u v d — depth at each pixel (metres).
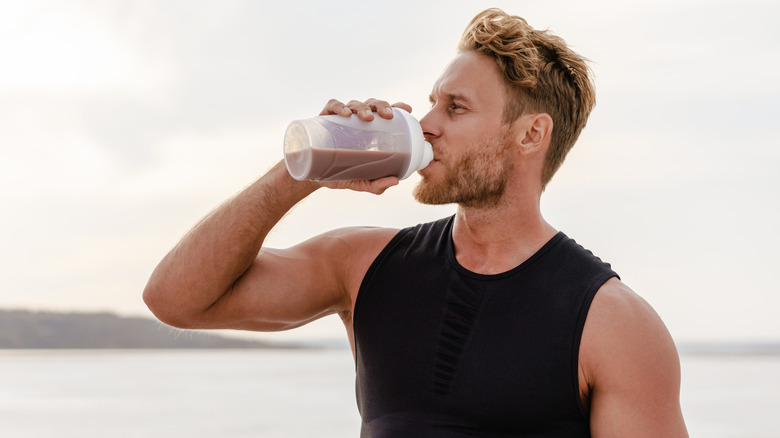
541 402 1.10
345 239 1.34
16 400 6.48
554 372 1.09
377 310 1.23
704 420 5.67
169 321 1.25
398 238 1.29
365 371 1.22
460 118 1.17
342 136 1.08
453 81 1.18
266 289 1.26
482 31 1.21
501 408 1.10
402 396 1.17
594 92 1.32
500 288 1.16
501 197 1.19
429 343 1.16
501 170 1.18
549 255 1.18
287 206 1.19
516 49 1.18
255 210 1.18
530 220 1.21
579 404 1.10
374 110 1.13
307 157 1.06
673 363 1.11
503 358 1.12
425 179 1.18
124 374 8.77
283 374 9.12
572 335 1.10
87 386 7.55
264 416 5.74
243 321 1.28
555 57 1.25
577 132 1.30
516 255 1.19
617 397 1.08
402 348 1.18
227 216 1.19
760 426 5.42
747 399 6.76
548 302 1.13
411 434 1.14
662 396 1.08
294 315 1.30
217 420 5.55
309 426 5.32
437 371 1.14
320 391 7.29
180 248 1.22
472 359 1.13
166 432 5.03
